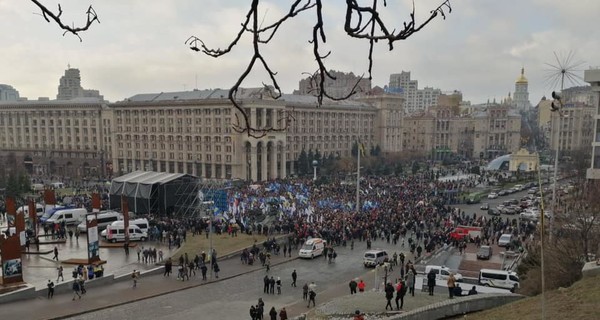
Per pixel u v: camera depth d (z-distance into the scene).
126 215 54.56
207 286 42.22
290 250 54.00
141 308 36.03
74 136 173.12
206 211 73.69
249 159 131.50
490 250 52.25
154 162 151.38
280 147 139.62
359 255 53.84
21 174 108.88
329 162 153.75
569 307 20.73
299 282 43.81
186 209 75.81
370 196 87.38
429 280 35.00
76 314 34.12
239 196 81.56
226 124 132.50
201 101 136.50
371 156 169.25
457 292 34.41
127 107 154.12
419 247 52.19
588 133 153.38
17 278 38.75
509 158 164.12
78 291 37.97
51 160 177.25
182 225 63.19
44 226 63.19
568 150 158.50
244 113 6.25
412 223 66.12
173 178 76.88
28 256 50.25
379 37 5.53
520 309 22.30
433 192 100.31
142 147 153.50
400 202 81.69
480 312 23.83
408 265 41.22
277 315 34.75
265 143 131.75
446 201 96.44
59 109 173.88
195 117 139.62
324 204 76.81
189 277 44.62
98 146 169.00
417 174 146.12
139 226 59.56
